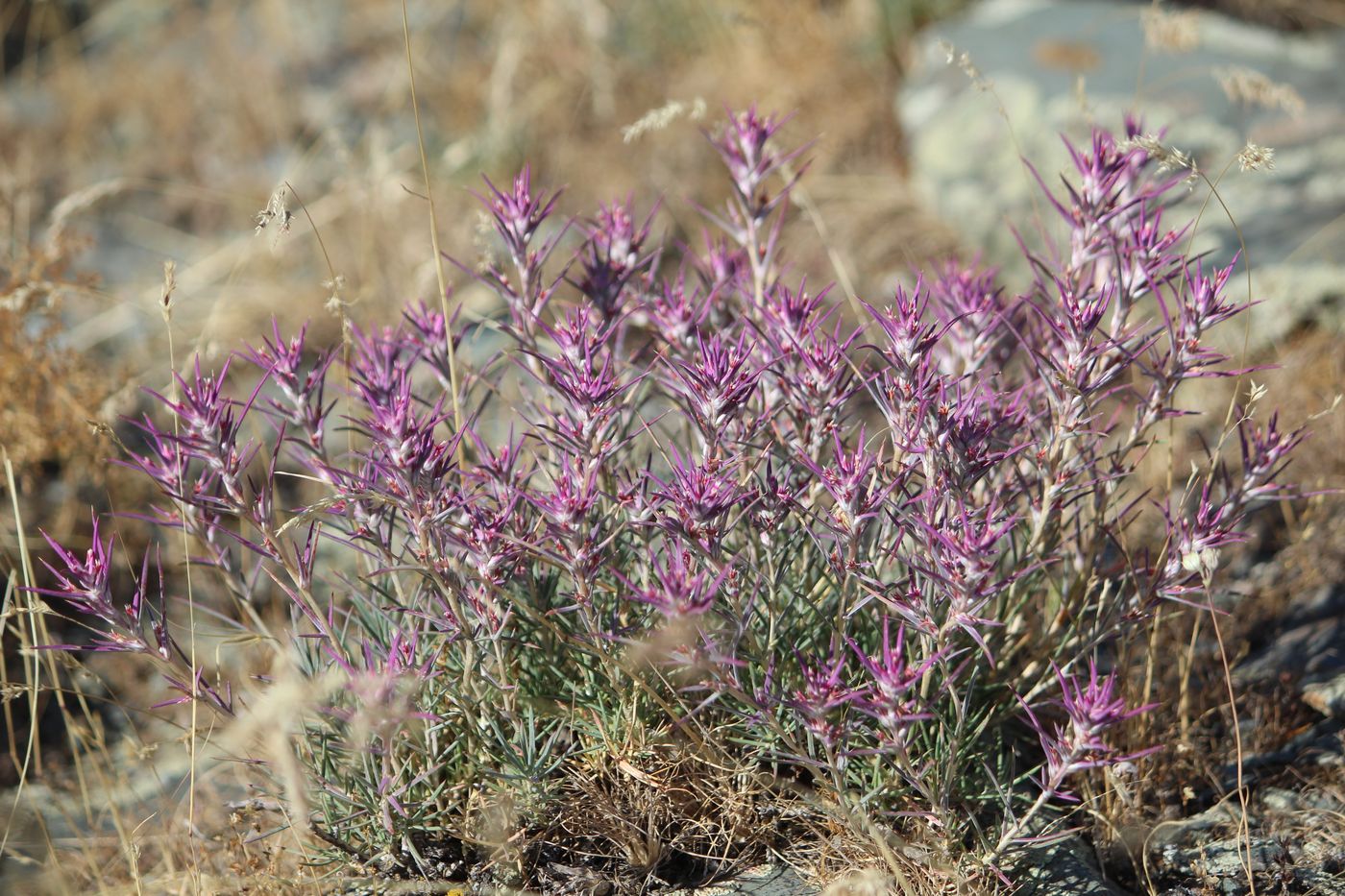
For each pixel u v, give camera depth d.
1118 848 3.21
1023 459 3.32
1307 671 3.80
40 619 3.41
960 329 3.36
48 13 10.52
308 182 7.97
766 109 7.56
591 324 3.14
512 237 3.16
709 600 2.47
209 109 8.88
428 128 8.35
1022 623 3.38
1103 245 3.13
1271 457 2.97
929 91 7.29
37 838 3.63
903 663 3.09
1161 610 3.81
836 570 2.84
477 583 2.86
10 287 4.92
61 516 4.95
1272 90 4.13
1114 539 3.12
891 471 3.03
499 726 3.10
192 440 2.76
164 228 7.87
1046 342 3.24
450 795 3.12
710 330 3.46
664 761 3.08
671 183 7.20
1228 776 3.49
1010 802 2.90
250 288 6.57
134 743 3.52
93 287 5.19
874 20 8.08
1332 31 7.82
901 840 2.96
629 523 2.79
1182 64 6.88
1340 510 4.35
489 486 3.07
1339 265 5.33
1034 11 7.91
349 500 2.92
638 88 8.10
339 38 9.58
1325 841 3.20
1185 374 2.91
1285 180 5.89
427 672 2.83
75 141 8.60
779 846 3.11
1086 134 6.34
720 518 2.67
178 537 4.91
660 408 4.23
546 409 3.25
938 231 6.71
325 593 4.26
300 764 3.07
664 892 3.01
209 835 3.51
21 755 4.13
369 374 3.08
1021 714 3.40
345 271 6.51
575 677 3.22
